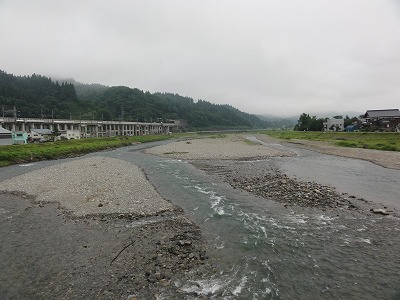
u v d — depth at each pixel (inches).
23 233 609.9
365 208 777.6
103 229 624.7
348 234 605.6
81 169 1333.7
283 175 1258.6
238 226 650.2
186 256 502.3
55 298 387.9
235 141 3836.1
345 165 1588.3
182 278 434.0
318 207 784.3
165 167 1523.1
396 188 1019.9
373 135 3166.8
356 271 462.0
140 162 1739.7
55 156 2054.6
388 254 517.3
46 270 461.1
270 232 616.4
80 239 574.9
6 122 3408.0
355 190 989.8
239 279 436.5
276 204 816.9
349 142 2743.6
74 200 833.5
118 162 1612.9
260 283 427.2
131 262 480.1
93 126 5113.2
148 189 957.2
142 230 617.6
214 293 400.5
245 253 519.8
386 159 1727.4
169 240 565.9
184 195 918.4
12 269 466.0
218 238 583.8
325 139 3617.1
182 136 6353.3
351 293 405.7
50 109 6038.4
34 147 2244.1
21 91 6107.3
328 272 459.2
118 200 825.5
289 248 541.6
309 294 402.9
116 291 400.8
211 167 1526.8
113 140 3782.0
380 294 403.2
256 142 3742.6
